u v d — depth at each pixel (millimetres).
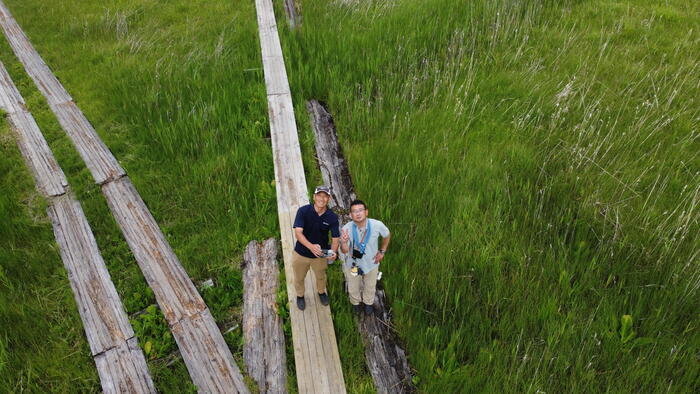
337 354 4617
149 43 10359
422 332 4789
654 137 6926
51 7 12281
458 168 6562
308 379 4426
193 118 7699
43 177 7031
